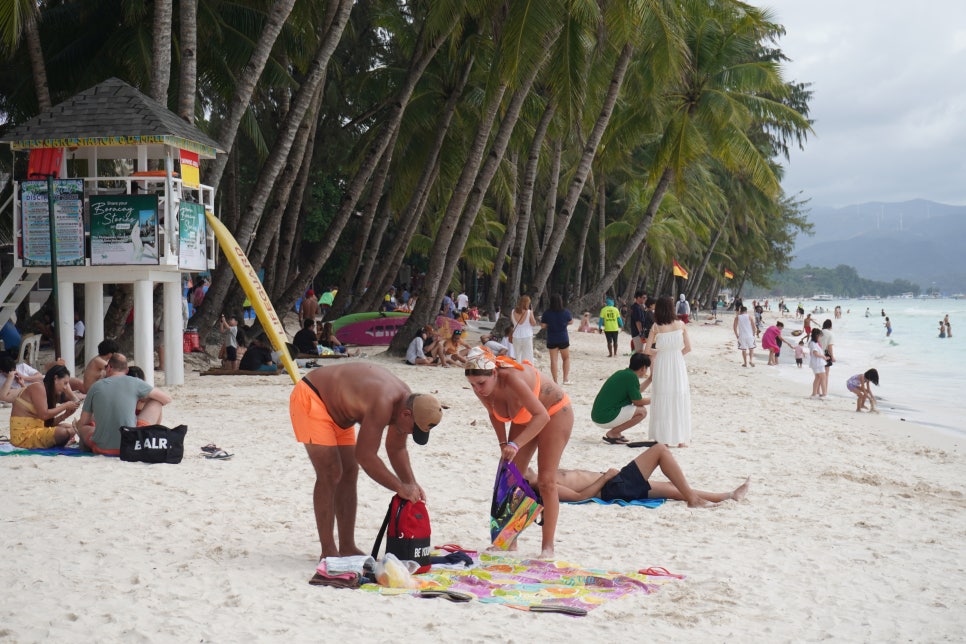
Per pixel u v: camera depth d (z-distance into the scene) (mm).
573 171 44625
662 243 47281
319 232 41750
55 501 6988
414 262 53375
